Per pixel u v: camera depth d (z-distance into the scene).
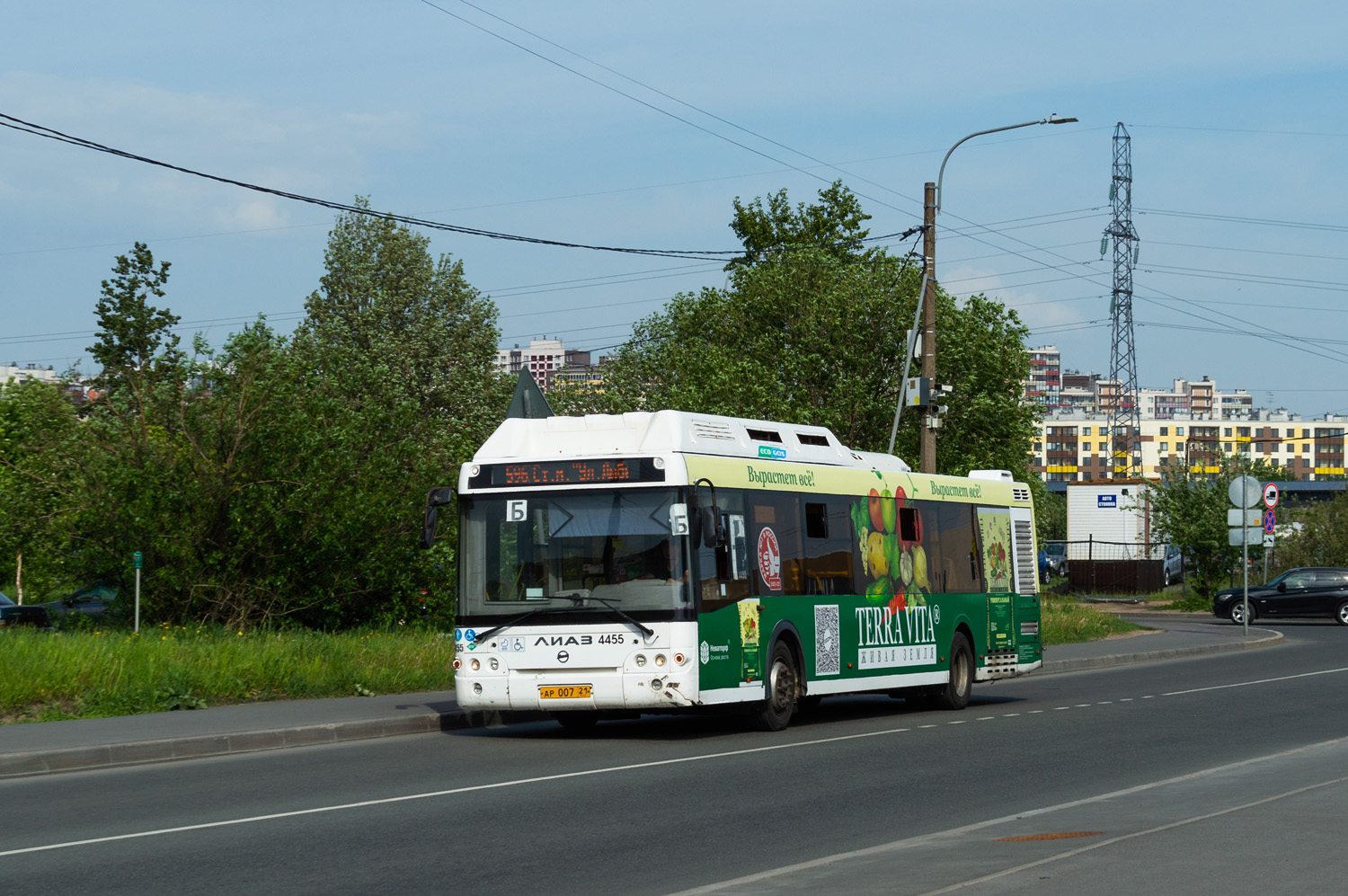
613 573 15.50
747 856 8.73
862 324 45.28
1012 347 46.16
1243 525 36.66
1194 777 11.34
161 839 9.38
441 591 27.17
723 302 48.72
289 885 7.90
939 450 45.88
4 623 26.48
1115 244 107.31
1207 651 32.16
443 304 59.72
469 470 16.11
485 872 8.27
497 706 15.64
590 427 16.12
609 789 11.70
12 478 25.97
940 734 16.17
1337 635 38.75
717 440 16.53
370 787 11.86
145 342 69.12
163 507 24.62
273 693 19.02
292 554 25.47
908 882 7.30
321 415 26.30
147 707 17.22
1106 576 63.34
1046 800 10.99
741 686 16.11
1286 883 6.84
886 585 19.25
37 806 11.02
